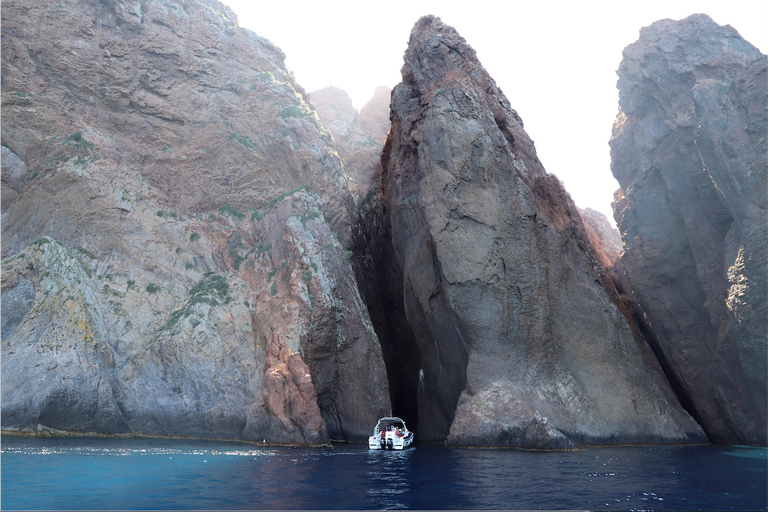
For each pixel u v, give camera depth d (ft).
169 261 183.73
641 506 70.23
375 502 70.18
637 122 198.59
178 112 209.97
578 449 140.56
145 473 89.51
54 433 143.13
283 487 80.02
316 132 216.54
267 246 189.06
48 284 159.84
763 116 145.69
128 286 175.52
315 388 168.86
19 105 185.26
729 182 151.23
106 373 156.87
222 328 170.40
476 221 164.86
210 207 201.87
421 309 183.11
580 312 168.35
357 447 147.84
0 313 155.12
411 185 187.83
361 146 284.61
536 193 182.19
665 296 179.73
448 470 99.96
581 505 70.18
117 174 188.65
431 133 174.19
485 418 145.79
